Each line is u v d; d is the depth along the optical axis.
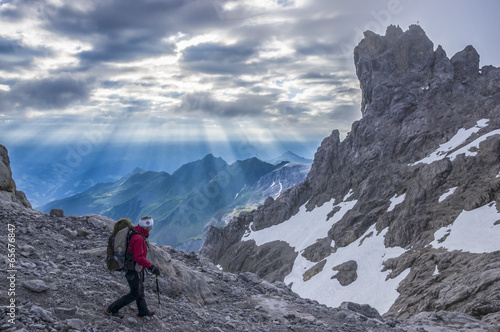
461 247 60.97
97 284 8.71
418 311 44.97
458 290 30.88
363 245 86.81
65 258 10.60
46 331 5.71
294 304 12.43
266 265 110.12
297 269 97.69
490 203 72.31
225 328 8.77
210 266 15.06
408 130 116.12
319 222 117.44
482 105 108.62
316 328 10.19
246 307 11.35
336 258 90.25
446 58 128.62
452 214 75.50
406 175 101.56
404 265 67.31
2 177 16.22
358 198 111.62
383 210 95.19
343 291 74.75
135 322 7.30
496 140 84.38
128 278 7.31
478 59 127.81
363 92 144.88
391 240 81.56
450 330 11.79
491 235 60.81
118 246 7.33
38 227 12.91
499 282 28.38
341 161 132.12
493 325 11.99
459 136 101.50
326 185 133.25
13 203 14.69
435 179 87.44
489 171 80.38
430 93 122.62
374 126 125.88
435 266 59.47
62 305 6.99
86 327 6.35
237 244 140.00
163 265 11.20
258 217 143.62
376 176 110.75
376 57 140.75
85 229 14.16
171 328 7.74
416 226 78.69
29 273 8.03
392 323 12.20
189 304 10.15
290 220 134.12
